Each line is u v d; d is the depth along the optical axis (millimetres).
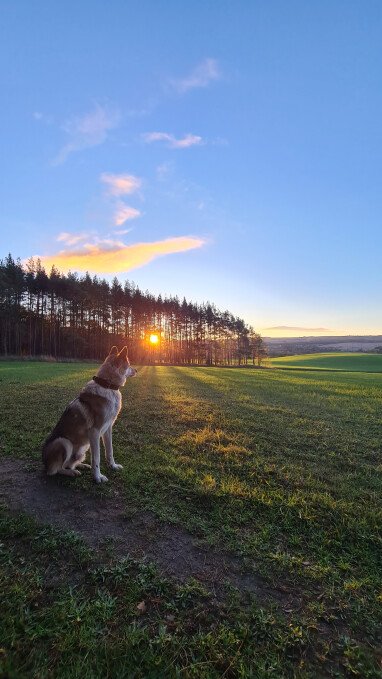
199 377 10445
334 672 1018
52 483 2021
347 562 1467
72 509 1771
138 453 2570
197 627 1156
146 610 1215
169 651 1054
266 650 1079
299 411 4340
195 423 3506
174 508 1804
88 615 1170
